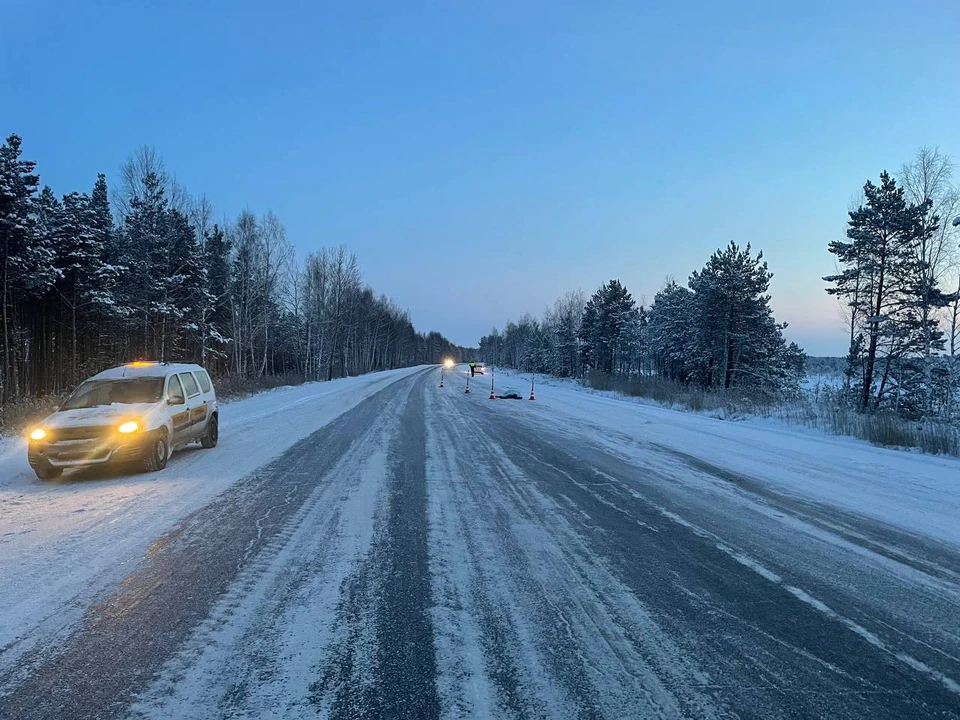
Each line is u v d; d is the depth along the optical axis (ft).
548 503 24.44
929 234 92.48
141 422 29.35
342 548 18.15
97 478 28.84
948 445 43.83
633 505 24.47
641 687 10.58
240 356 152.97
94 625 12.70
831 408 66.54
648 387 116.78
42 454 27.76
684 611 14.03
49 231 92.17
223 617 13.15
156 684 10.37
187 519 21.22
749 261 142.72
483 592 14.89
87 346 114.83
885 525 22.26
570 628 12.96
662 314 211.41
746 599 14.88
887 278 100.17
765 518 22.86
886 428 49.14
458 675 10.84
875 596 15.26
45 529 19.90
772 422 65.26
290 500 24.21
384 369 332.19
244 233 154.30
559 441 43.75
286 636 12.27
